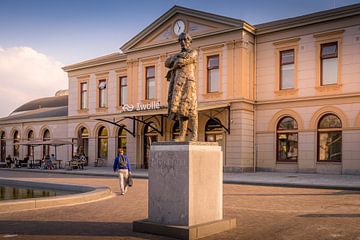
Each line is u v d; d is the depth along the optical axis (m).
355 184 18.17
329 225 9.15
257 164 28.59
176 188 8.02
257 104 28.75
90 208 11.75
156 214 8.29
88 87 38.91
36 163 40.69
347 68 25.31
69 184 16.92
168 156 8.16
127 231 8.45
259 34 28.81
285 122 27.86
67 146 40.81
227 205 12.47
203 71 29.69
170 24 31.44
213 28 29.09
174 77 8.94
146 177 24.56
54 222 9.50
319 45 26.44
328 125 26.11
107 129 36.91
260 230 8.58
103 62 37.25
